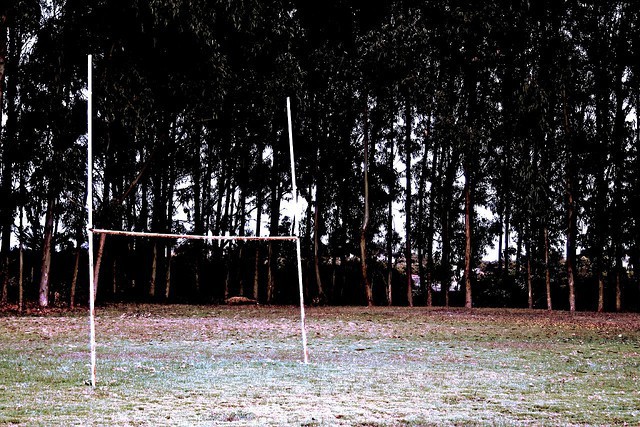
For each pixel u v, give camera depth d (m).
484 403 8.28
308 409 7.67
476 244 44.25
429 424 6.95
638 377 10.92
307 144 37.47
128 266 40.09
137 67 26.67
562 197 35.91
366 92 35.78
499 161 36.44
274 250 39.59
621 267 35.91
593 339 18.75
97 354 13.51
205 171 40.88
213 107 27.75
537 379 10.50
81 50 25.98
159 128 28.22
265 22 27.97
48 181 27.14
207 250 42.81
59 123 26.48
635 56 33.12
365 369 11.39
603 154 34.56
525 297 43.12
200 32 25.84
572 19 33.25
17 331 18.77
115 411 7.50
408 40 34.06
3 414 7.27
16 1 23.52
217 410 7.57
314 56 34.25
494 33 32.84
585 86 34.44
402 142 41.59
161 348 14.81
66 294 35.16
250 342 16.44
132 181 33.25
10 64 26.80
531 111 32.16
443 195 42.38
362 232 36.50
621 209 35.44
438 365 12.16
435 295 46.03
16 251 37.03
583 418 7.43
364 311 30.36
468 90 34.25
